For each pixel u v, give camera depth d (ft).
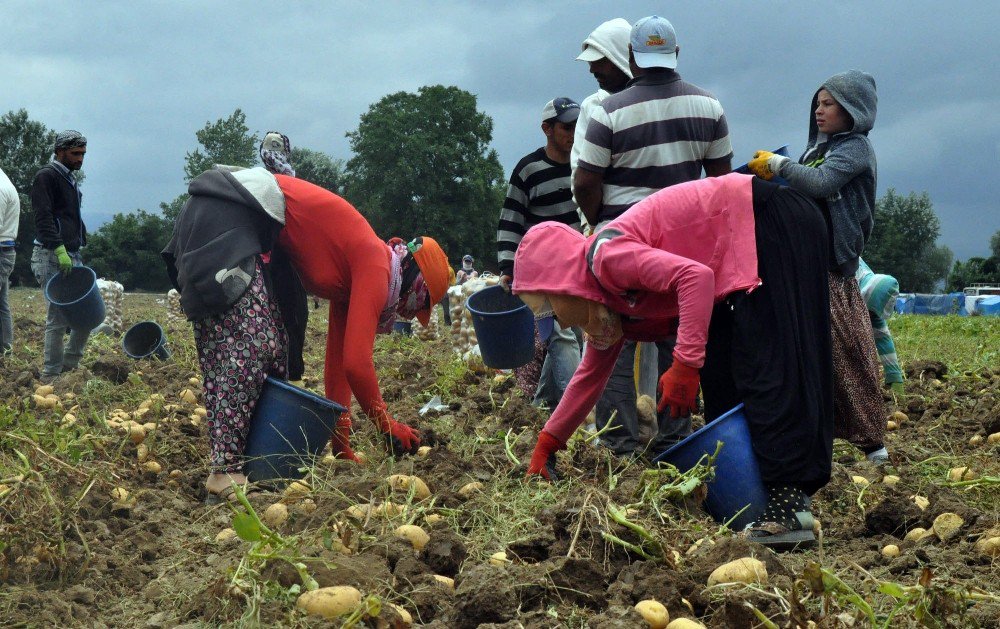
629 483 13.00
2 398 23.97
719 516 12.35
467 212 203.72
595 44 18.08
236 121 243.81
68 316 26.58
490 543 11.41
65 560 11.09
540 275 12.62
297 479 14.64
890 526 12.68
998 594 9.99
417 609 9.78
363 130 203.31
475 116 206.80
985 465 16.61
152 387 24.68
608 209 16.78
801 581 8.78
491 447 17.02
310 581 9.49
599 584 9.81
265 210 14.64
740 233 11.92
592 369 13.60
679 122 16.33
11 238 28.99
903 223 300.81
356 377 15.15
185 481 15.69
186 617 9.96
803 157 17.28
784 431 11.89
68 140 28.63
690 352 11.24
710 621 9.34
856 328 16.60
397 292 15.99
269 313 14.76
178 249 14.52
